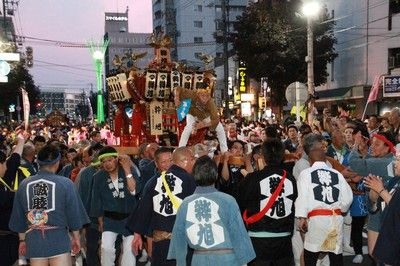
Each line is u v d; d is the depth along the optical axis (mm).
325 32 28094
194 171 3732
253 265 4816
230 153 6332
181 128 8633
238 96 33906
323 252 4844
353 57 28875
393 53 26609
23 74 40469
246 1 68438
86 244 6184
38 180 4574
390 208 3553
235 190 4926
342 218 4895
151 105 9289
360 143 6262
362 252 6742
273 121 22344
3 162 5270
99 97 31312
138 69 9391
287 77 27562
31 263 4551
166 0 77562
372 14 27359
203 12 76750
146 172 6547
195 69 9609
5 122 47844
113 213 5668
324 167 4863
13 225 4613
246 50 28094
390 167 5066
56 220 4531
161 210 4594
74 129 20047
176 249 3652
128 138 10320
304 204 4742
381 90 25109
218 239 3537
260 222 4695
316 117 15453
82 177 6148
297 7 27125
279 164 4875
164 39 9766
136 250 5172
